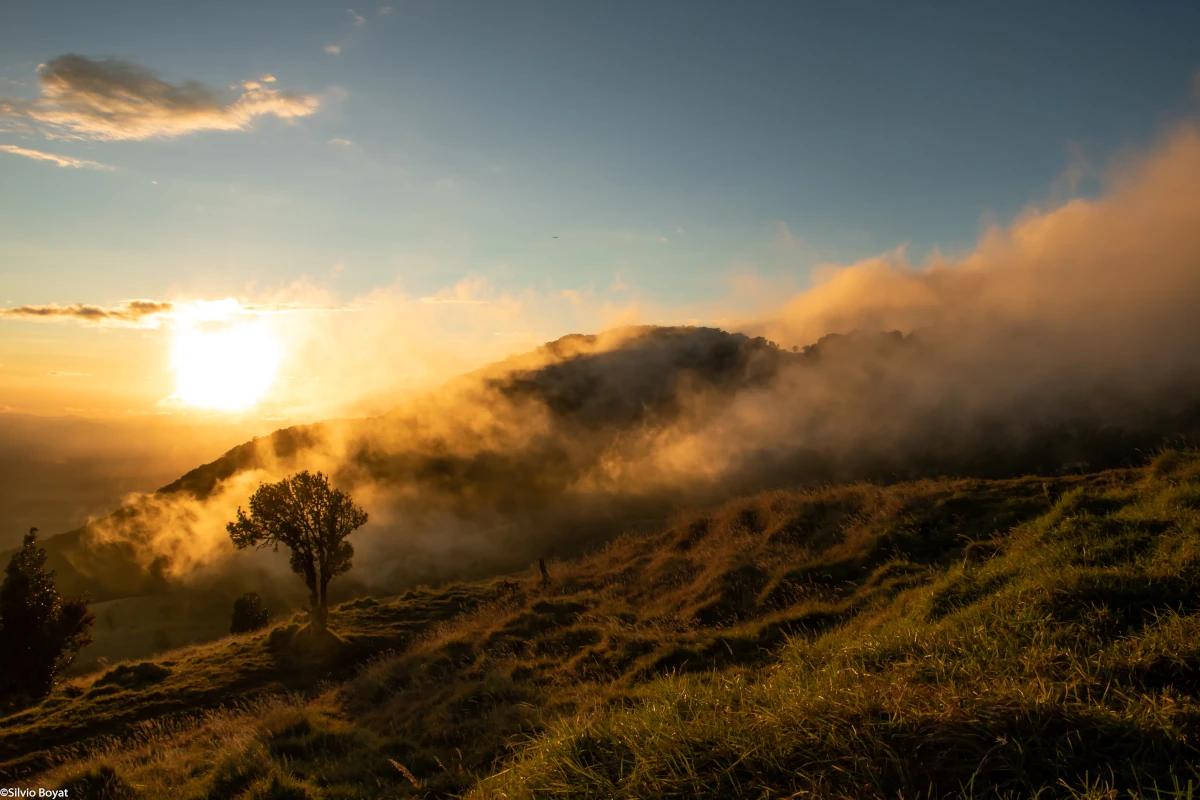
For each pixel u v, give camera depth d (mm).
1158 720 3873
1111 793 3320
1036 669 4926
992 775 3676
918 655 6344
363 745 10164
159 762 11344
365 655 22734
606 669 11812
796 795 3713
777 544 16469
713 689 6238
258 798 8094
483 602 26047
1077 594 6488
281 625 27234
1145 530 8086
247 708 17797
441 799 7629
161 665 23719
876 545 13984
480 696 11539
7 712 24781
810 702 4582
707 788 3973
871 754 3898
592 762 4664
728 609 14031
